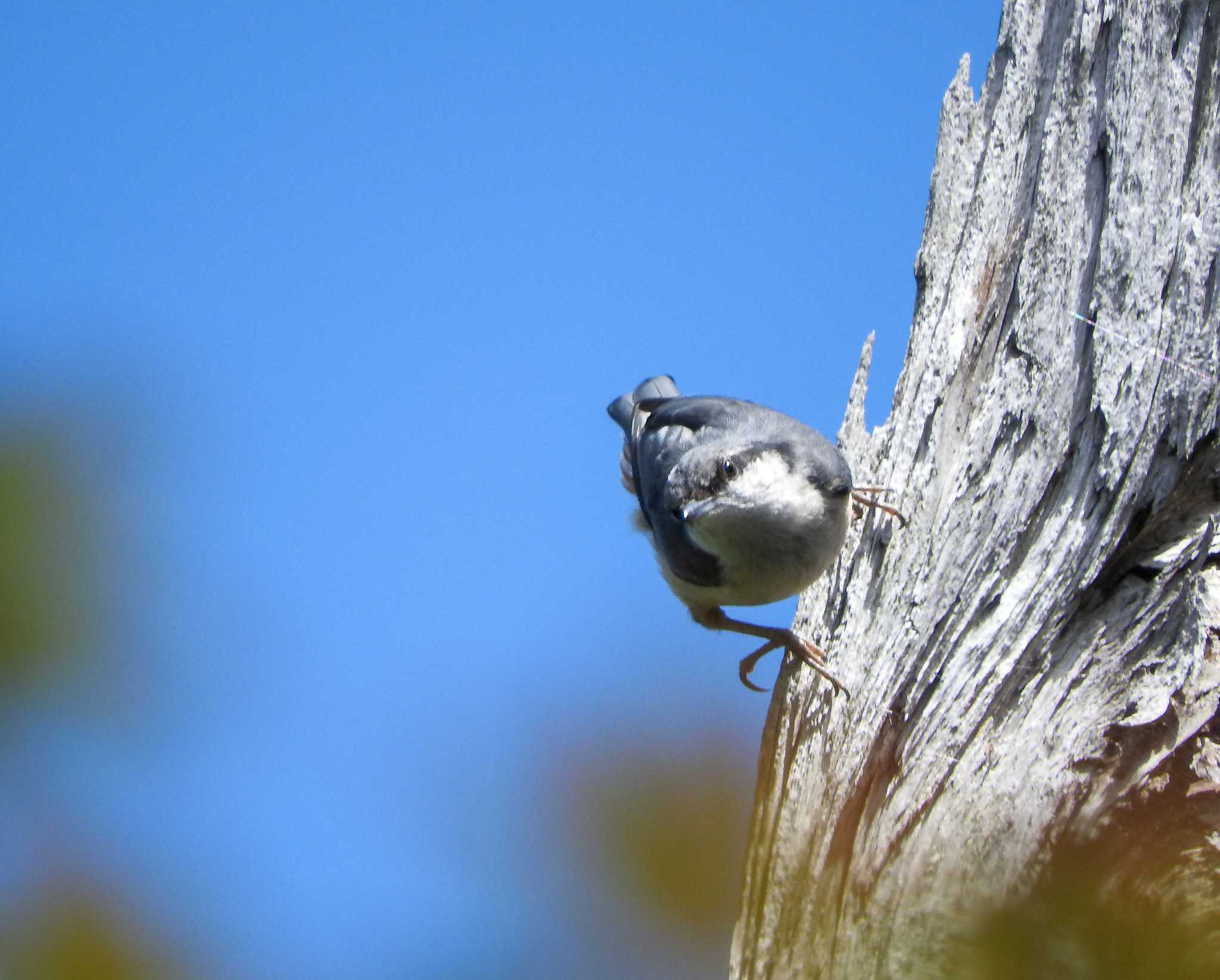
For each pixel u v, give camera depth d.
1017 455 7.05
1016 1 8.34
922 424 7.78
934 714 6.46
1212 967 3.65
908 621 6.89
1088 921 4.13
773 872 6.49
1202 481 6.77
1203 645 5.98
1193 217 6.89
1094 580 6.52
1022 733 6.21
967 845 5.82
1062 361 7.10
